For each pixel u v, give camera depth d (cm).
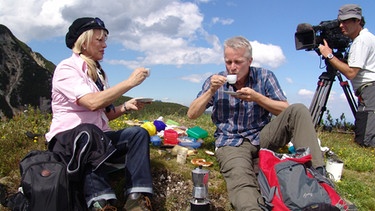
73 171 283
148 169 309
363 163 490
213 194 356
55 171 277
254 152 383
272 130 370
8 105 6688
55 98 331
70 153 297
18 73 7594
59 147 308
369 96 624
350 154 539
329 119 787
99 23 341
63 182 277
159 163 393
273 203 290
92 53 344
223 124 395
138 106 377
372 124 616
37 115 580
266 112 393
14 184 359
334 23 627
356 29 621
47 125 546
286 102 379
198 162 406
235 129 385
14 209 295
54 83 328
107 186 295
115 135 322
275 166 305
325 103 681
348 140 670
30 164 287
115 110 372
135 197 298
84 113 328
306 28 628
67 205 278
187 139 480
